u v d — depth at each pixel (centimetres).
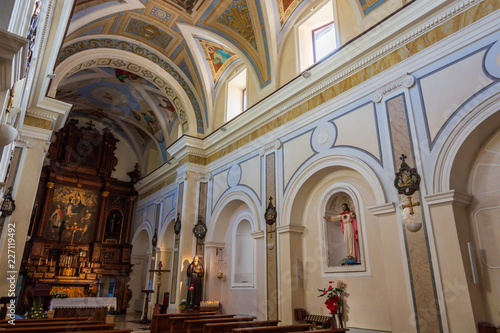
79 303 829
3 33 229
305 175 770
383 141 625
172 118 1345
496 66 491
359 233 665
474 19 535
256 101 985
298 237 783
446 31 570
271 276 796
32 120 824
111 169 1330
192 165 1146
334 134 726
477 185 520
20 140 799
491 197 501
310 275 743
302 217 797
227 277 1005
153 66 1138
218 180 1093
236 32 980
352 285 654
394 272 553
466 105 516
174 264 1086
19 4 295
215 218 1056
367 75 687
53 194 1136
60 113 834
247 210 997
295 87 825
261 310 802
